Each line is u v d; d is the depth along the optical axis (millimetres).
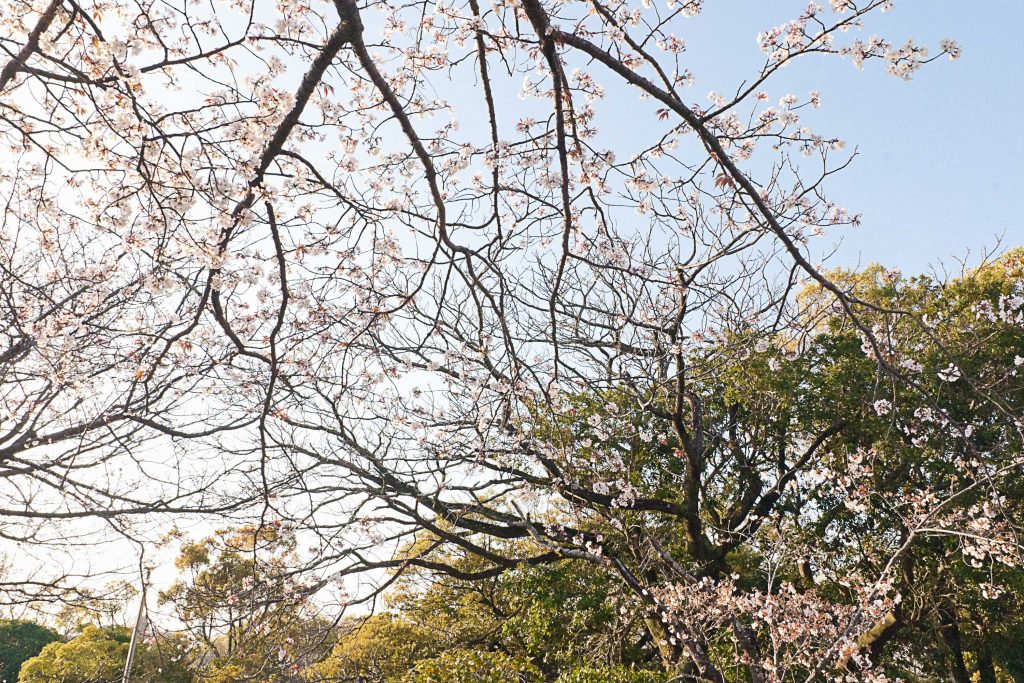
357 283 4914
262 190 3359
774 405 11648
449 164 4918
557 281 4355
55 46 4422
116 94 3719
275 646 9125
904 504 10250
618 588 11297
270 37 3688
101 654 17016
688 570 11867
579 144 4172
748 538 11078
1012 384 10656
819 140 4137
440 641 14531
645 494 12008
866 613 8609
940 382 10742
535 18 3412
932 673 12641
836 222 6547
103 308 6758
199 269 4113
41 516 7969
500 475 10461
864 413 11281
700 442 11625
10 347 6605
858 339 11602
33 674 16312
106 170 4137
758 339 9781
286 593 9031
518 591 11906
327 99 4035
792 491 12633
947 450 10844
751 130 4242
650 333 10797
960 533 8852
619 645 11664
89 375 6938
